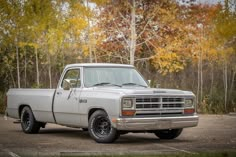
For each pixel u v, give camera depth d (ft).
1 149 31.45
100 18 81.00
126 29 83.30
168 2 82.02
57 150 30.78
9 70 87.40
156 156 26.17
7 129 47.67
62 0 52.26
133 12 78.43
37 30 59.52
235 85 85.40
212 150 30.01
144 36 83.92
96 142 35.22
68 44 72.08
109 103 33.58
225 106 74.69
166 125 33.94
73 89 37.50
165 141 36.17
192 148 31.40
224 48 78.33
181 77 86.38
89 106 35.50
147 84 39.11
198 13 81.41
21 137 39.78
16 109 44.75
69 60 87.40
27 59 88.38
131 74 38.86
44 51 83.05
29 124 42.80
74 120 37.42
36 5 43.65
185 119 34.94
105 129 34.78
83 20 62.49
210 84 87.45
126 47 83.35
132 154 27.25
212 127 48.55
